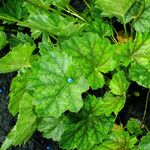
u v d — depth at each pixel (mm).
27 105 332
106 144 373
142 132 429
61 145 360
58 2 396
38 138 464
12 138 365
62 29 351
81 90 314
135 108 444
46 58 321
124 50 362
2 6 493
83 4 497
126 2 354
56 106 313
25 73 328
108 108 358
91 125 363
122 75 361
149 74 358
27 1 396
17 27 498
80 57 346
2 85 495
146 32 357
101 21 398
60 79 319
